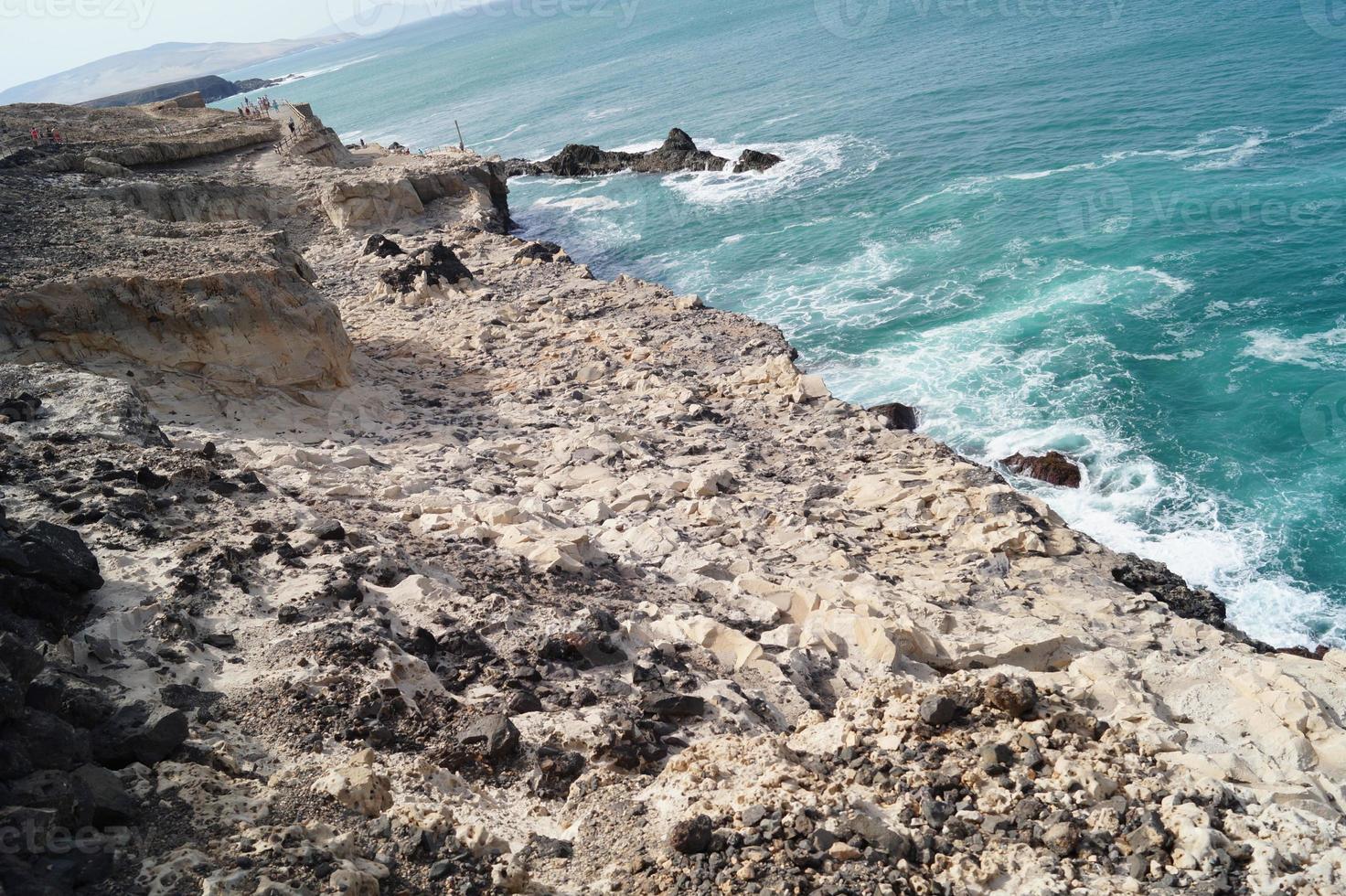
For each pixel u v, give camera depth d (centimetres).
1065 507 2542
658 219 5712
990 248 4241
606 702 1184
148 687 1002
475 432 2666
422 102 15375
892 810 880
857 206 5234
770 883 777
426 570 1504
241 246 2866
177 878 695
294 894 681
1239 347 3086
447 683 1187
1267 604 2148
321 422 2573
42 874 656
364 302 3997
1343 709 1218
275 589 1282
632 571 1731
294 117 6162
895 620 1496
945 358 3356
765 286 4366
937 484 2280
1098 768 908
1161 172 4781
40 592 1047
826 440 2658
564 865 859
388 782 891
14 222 3003
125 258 2636
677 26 17962
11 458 1497
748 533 2039
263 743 963
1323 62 5959
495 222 5478
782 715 1267
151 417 1856
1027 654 1482
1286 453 2580
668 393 2961
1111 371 3080
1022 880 775
